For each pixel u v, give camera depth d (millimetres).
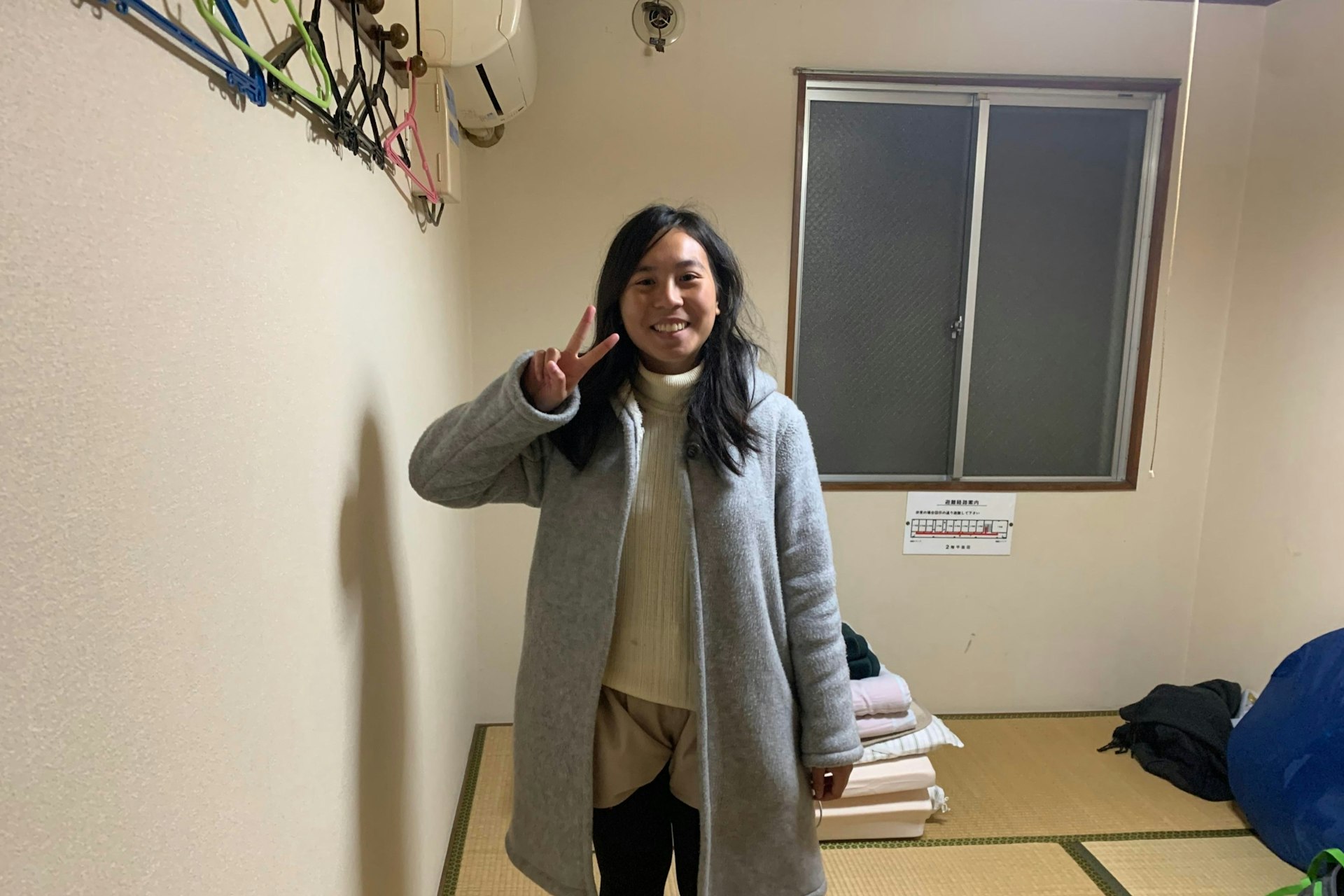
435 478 952
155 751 522
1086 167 2170
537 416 854
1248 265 2154
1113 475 2324
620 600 1021
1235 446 2205
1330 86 1895
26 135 395
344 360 948
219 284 613
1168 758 2076
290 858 767
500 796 1910
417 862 1367
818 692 1052
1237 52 2105
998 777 2064
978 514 2273
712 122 2055
